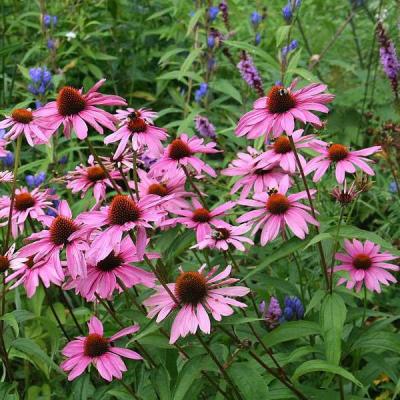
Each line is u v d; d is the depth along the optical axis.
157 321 0.81
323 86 0.86
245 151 1.55
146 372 0.93
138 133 0.93
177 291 0.82
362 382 1.00
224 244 0.93
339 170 0.94
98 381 1.05
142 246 0.79
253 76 1.51
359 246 1.00
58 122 0.87
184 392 0.82
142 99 2.20
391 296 1.30
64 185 1.55
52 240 0.87
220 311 0.80
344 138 1.85
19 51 2.20
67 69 2.07
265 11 2.12
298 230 0.89
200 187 1.48
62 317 1.34
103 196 1.06
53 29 2.07
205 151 1.04
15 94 1.99
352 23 2.08
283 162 0.97
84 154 1.86
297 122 1.32
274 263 1.13
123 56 2.28
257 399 0.82
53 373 1.26
